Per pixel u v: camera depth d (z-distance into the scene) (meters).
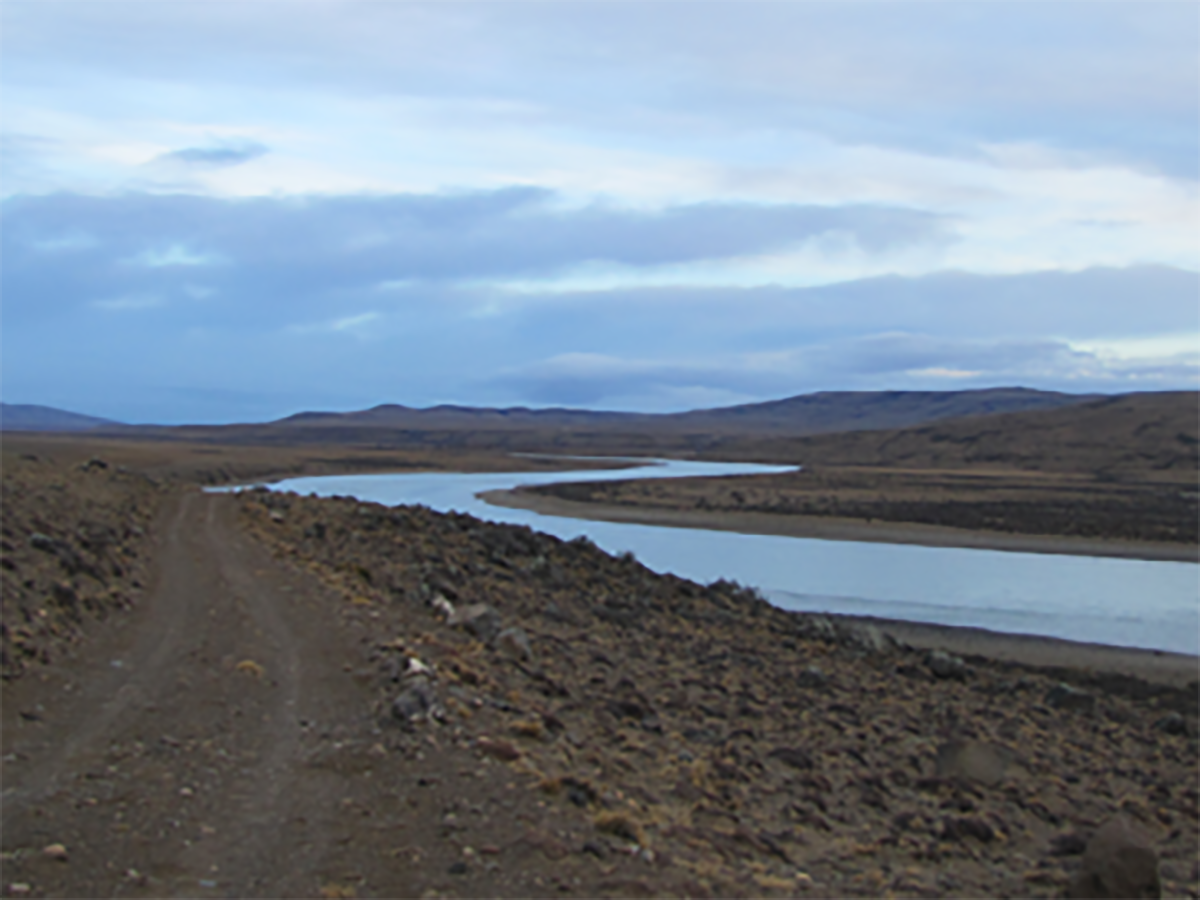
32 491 24.36
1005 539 61.53
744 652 22.45
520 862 7.46
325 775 9.12
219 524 30.05
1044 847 11.45
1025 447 169.12
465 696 12.05
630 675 17.61
